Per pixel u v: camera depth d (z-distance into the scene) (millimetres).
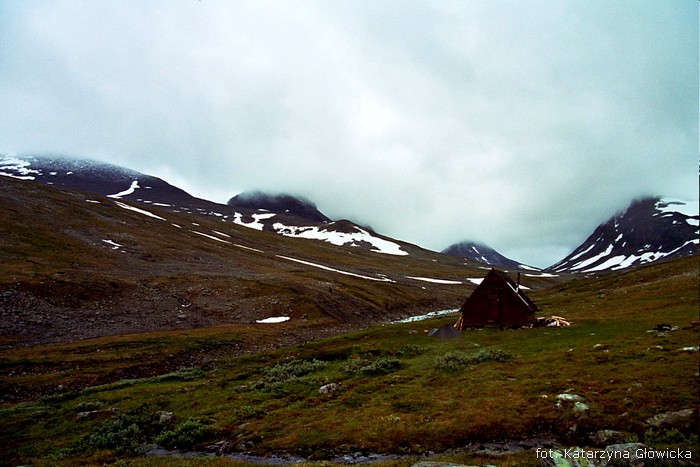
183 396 34625
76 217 138125
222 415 28484
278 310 88438
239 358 51844
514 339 44688
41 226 117938
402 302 133000
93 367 47875
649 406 20594
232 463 20000
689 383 22250
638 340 33781
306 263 174625
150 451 24062
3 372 44250
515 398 24391
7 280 71125
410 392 28500
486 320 56438
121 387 40031
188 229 180875
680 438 17547
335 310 96500
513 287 60625
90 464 21938
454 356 36500
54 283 75500
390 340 52531
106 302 76812
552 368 29406
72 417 31031
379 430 22422
